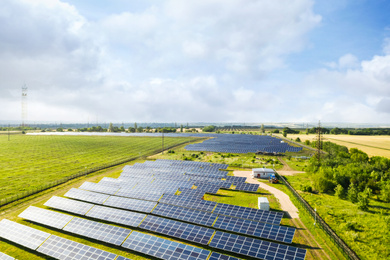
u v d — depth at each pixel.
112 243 36.44
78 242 37.41
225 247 34.25
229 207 45.91
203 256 31.44
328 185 62.03
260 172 77.81
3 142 173.62
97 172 85.69
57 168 91.62
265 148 135.75
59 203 50.72
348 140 198.38
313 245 36.88
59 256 33.09
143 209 47.75
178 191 60.81
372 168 77.75
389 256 34.06
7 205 53.22
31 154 122.69
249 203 54.91
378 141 190.00
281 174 82.81
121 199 52.03
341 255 34.31
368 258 33.75
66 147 151.62
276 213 41.72
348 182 66.88
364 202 49.94
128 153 132.88
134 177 71.94
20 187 66.62
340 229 41.97
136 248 34.75
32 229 38.78
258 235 37.00
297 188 66.31
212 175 73.94
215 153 133.25
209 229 38.03
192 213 44.59
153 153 134.50
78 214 47.78
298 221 45.22
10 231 39.06
